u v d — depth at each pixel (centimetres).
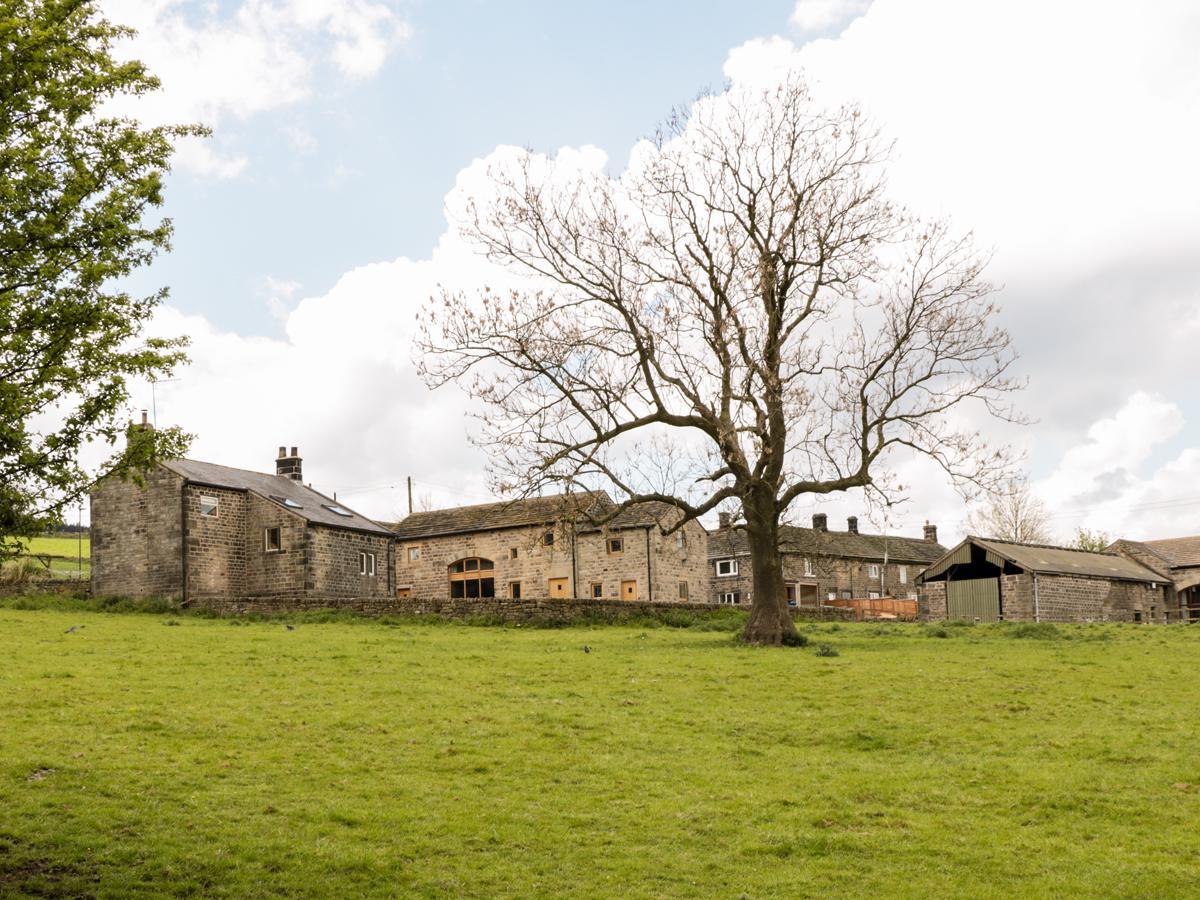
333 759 1653
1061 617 5800
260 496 5088
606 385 3222
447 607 4188
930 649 3166
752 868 1251
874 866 1259
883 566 8375
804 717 2016
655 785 1569
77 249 1175
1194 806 1460
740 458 3161
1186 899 1141
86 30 1245
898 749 1795
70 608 4612
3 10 1174
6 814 1319
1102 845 1320
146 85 1259
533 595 6297
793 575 7506
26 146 1153
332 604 4356
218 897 1108
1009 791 1545
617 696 2217
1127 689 2316
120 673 2369
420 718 1952
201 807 1391
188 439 1240
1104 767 1656
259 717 1922
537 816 1420
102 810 1351
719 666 2655
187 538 4788
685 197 3391
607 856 1281
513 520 6356
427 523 6825
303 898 1119
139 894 1093
